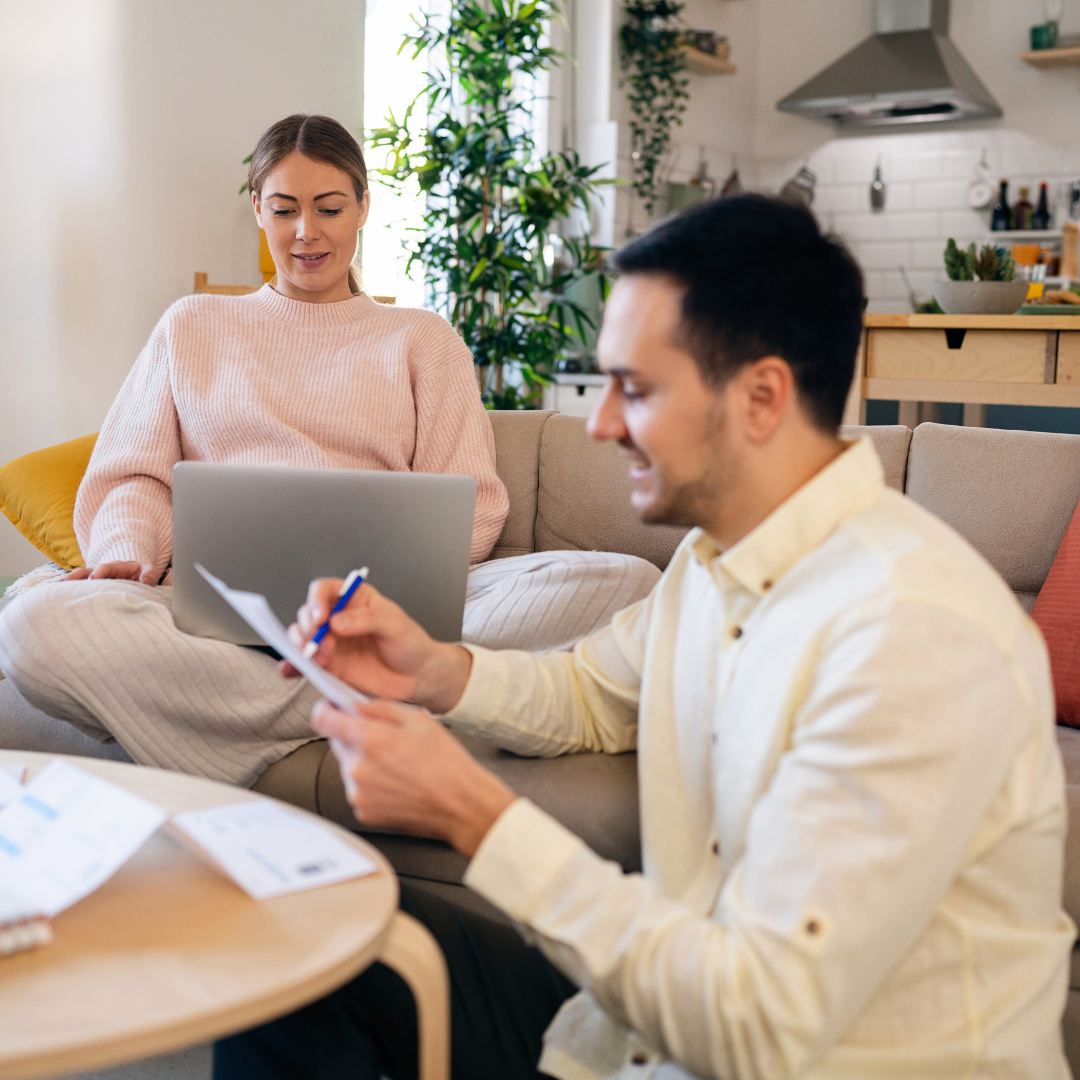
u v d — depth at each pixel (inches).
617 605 68.0
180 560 60.7
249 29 147.2
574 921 31.2
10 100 123.0
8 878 32.1
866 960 28.3
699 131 238.8
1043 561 71.6
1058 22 225.9
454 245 163.9
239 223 148.8
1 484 90.6
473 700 45.2
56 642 57.6
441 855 55.4
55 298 129.0
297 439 77.6
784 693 32.2
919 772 28.5
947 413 116.0
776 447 33.4
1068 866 46.8
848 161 249.9
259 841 34.5
